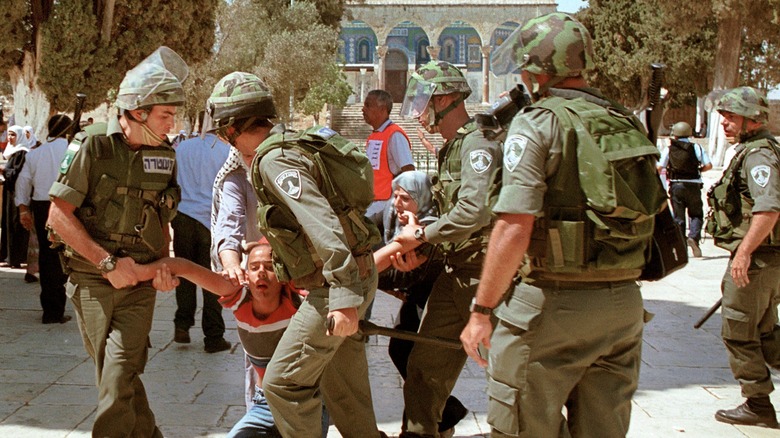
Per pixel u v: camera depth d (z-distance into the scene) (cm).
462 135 416
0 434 487
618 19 3731
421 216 453
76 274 401
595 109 311
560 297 312
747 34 2706
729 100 502
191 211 670
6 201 1070
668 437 509
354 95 5922
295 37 3706
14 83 1945
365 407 387
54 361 652
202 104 3070
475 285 418
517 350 317
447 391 438
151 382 598
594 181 302
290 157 342
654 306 930
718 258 1330
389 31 5628
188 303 702
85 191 389
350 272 331
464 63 6025
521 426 319
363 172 354
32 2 1873
